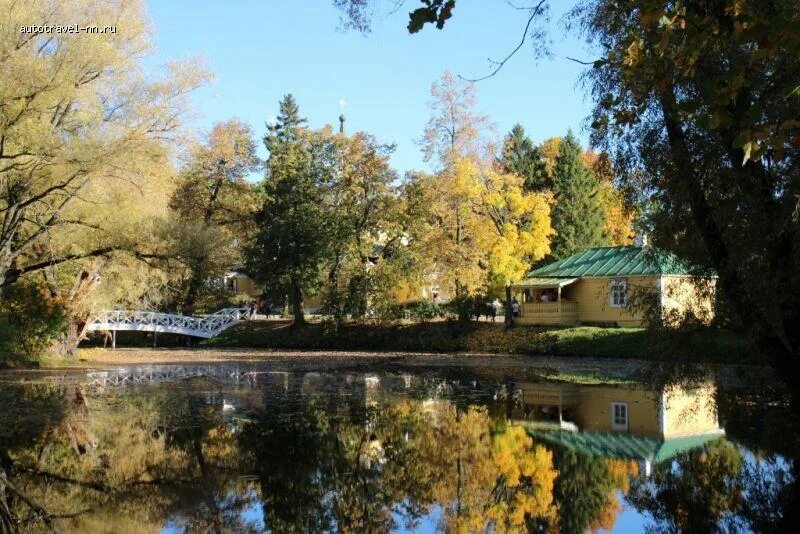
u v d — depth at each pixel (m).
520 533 8.05
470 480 10.50
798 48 4.53
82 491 9.88
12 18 20.02
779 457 11.58
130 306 41.66
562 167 47.12
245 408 17.34
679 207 11.29
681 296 12.73
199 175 46.31
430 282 40.50
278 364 30.83
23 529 8.24
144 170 23.30
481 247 36.03
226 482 10.34
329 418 15.88
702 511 8.76
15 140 20.45
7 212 22.33
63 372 26.97
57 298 29.06
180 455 12.07
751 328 11.00
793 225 9.48
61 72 20.50
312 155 44.22
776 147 4.81
